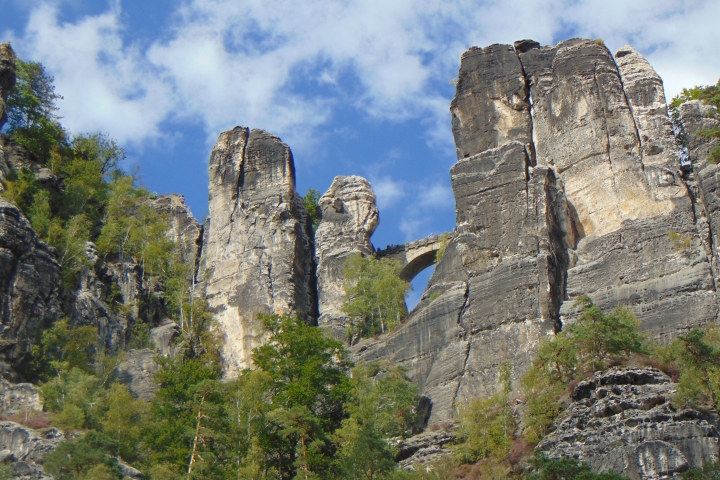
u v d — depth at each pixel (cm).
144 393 8819
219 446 7888
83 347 8744
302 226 10969
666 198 9169
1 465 7125
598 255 9119
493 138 10038
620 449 6900
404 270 10794
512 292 8875
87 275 9562
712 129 9325
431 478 7381
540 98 10156
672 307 8438
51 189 10612
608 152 9619
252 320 10212
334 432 8100
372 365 8944
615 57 10356
